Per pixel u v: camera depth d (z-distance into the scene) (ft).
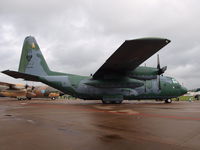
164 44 36.52
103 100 54.39
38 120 21.17
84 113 28.02
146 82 57.82
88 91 54.60
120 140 12.79
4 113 28.07
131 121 20.47
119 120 21.17
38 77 55.83
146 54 41.22
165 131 15.49
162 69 51.80
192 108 37.14
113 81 53.36
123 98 55.98
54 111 30.96
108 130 15.96
